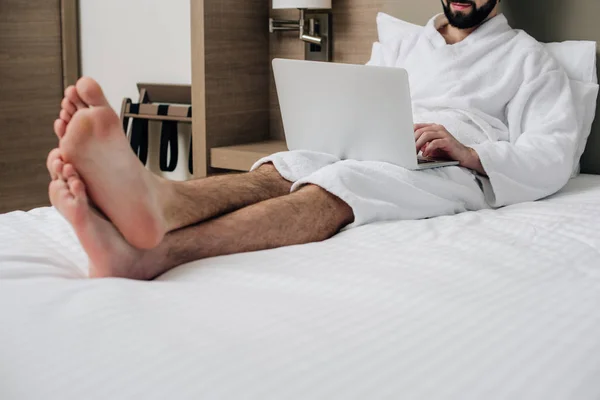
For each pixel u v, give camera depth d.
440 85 2.27
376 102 1.73
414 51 2.39
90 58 3.60
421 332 0.97
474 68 2.27
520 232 1.55
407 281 1.18
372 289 1.14
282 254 1.37
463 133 2.17
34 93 3.55
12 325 0.98
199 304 1.06
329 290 1.14
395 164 1.80
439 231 1.58
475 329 0.99
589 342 0.97
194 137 2.92
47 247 1.45
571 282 1.24
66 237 1.53
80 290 1.12
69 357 0.88
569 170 2.07
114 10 3.48
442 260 1.31
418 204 1.78
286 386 0.80
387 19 2.62
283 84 1.93
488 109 2.23
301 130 1.95
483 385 0.83
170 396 0.78
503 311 1.06
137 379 0.82
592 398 0.84
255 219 1.48
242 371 0.83
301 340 0.92
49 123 3.63
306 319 1.00
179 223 1.38
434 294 1.12
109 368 0.84
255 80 3.09
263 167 1.79
